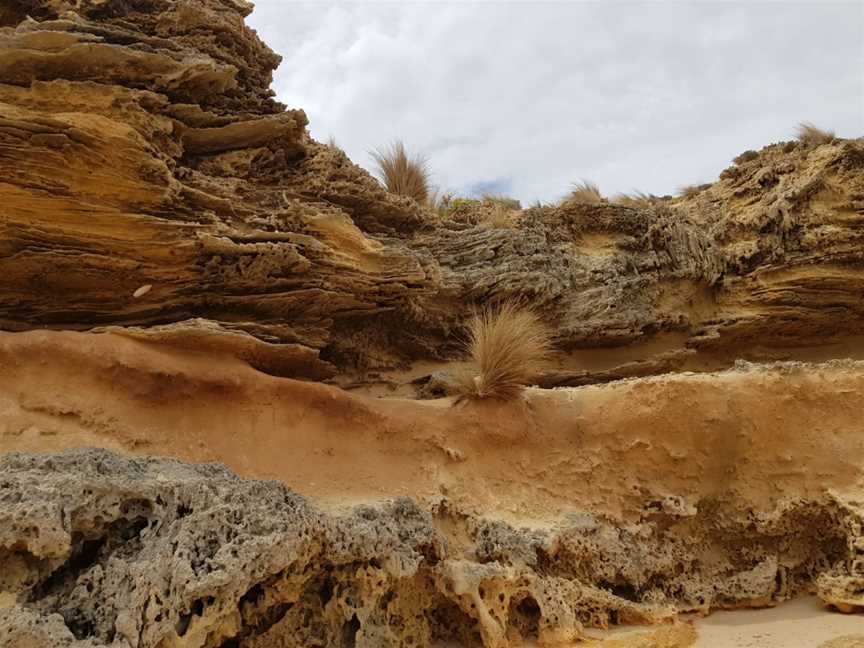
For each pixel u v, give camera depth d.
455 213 8.98
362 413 5.58
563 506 5.88
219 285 5.55
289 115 6.34
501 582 5.01
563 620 5.11
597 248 8.76
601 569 5.63
